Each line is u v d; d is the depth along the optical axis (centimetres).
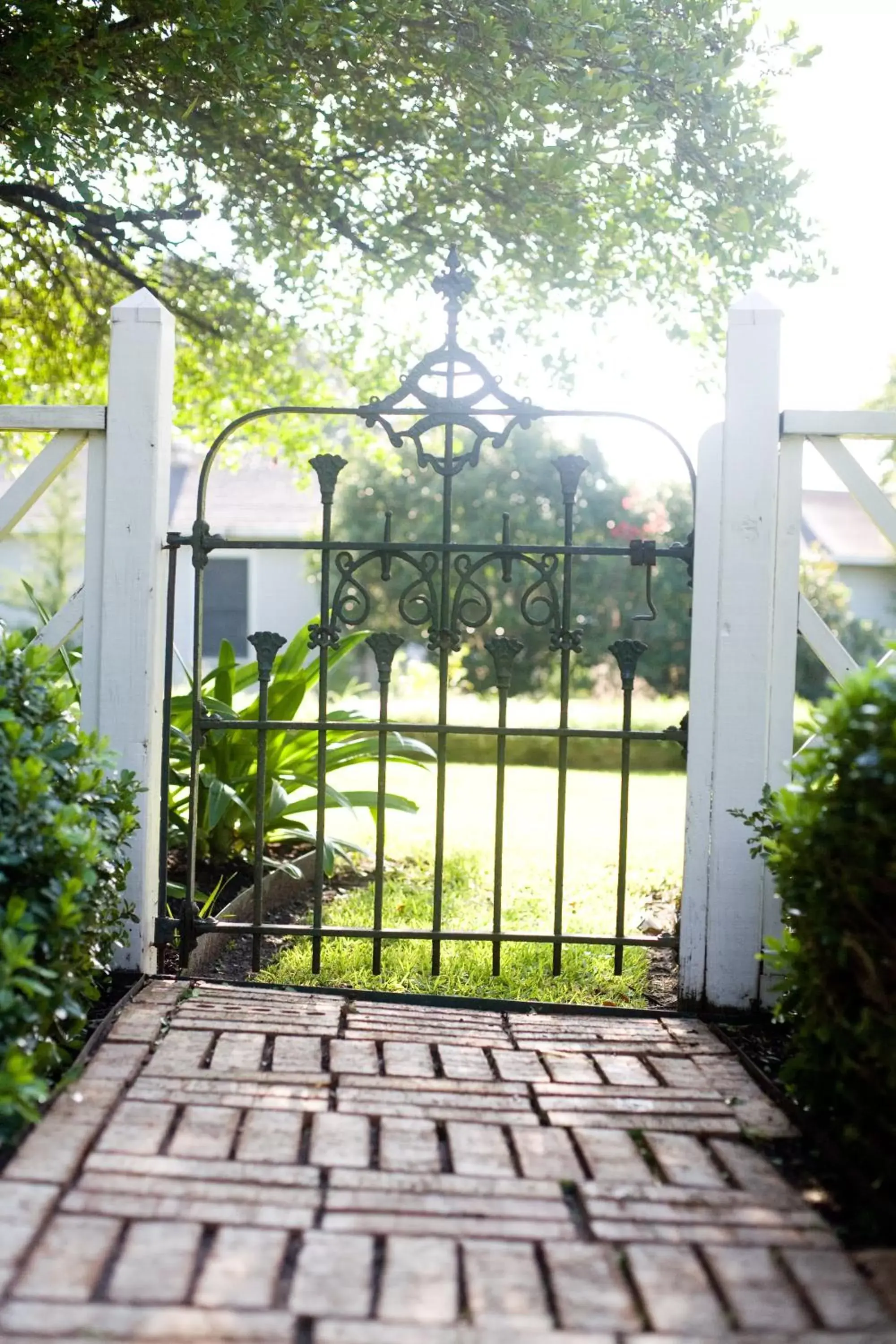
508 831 607
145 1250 172
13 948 200
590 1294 167
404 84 455
